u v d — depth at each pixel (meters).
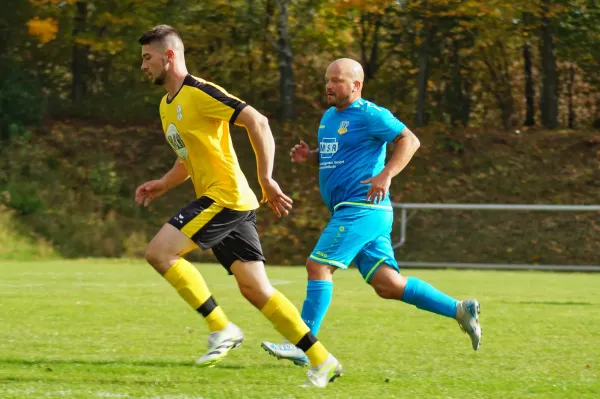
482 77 67.56
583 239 52.31
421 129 61.12
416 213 53.72
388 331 17.97
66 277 33.59
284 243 52.03
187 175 13.70
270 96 66.25
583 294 29.36
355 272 42.41
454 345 15.91
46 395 10.18
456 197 55.41
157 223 53.72
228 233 11.97
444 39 62.72
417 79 64.50
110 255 51.03
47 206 52.78
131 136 60.12
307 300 13.67
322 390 10.96
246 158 57.56
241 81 65.94
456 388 11.28
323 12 60.41
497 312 22.42
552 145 59.47
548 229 52.88
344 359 14.05
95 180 54.88
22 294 25.34
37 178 54.97
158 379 11.62
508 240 52.47
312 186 56.19
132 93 64.00
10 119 58.00
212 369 12.66
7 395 10.12
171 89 12.16
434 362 13.77
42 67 65.12
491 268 51.03
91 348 14.69
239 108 11.61
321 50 64.31
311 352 11.33
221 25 61.56
